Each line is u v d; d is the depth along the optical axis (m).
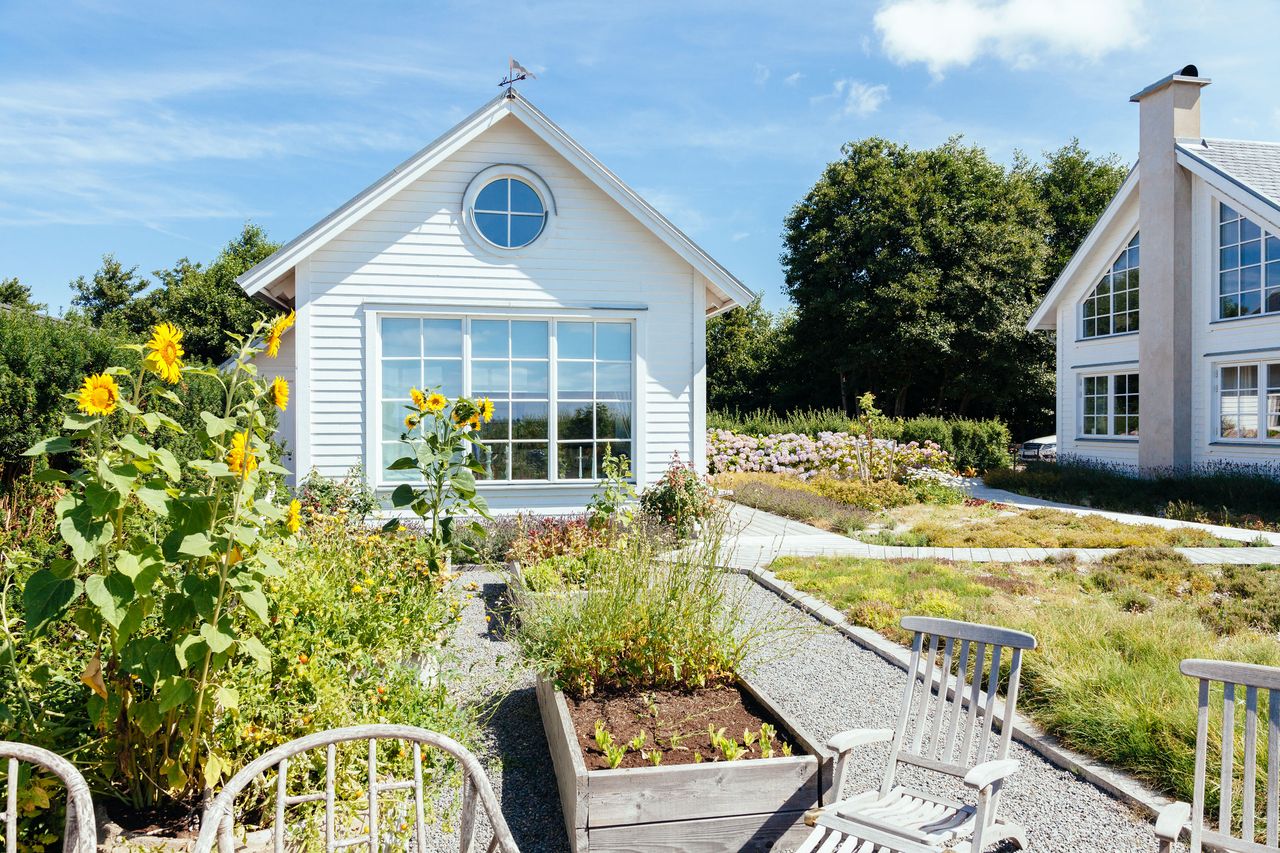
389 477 9.59
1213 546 10.01
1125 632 5.54
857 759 4.15
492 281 9.88
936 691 5.00
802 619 6.51
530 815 3.46
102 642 2.65
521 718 4.52
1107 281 18.45
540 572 6.25
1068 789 3.77
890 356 31.20
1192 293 16.02
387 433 9.66
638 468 10.20
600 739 3.41
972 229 30.70
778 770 3.10
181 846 2.42
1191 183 16.03
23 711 2.54
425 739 2.08
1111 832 3.36
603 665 4.05
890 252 31.47
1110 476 15.99
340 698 3.09
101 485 2.26
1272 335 14.45
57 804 2.54
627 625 4.16
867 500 13.88
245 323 29.09
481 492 9.80
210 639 2.35
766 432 22.81
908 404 35.03
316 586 3.78
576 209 10.10
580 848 2.96
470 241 9.83
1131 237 17.58
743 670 4.44
